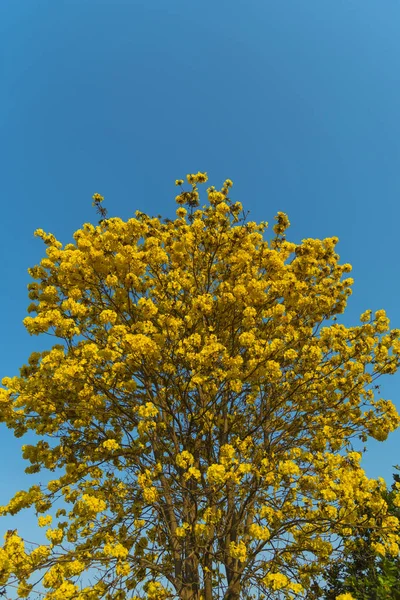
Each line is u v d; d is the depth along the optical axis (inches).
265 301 263.1
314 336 289.4
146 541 249.0
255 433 263.6
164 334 241.3
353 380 271.9
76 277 257.8
